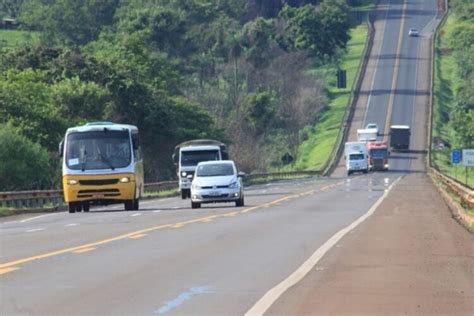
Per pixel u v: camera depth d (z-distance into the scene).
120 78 171.75
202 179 84.12
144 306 28.59
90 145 83.62
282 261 39.28
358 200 94.19
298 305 28.72
